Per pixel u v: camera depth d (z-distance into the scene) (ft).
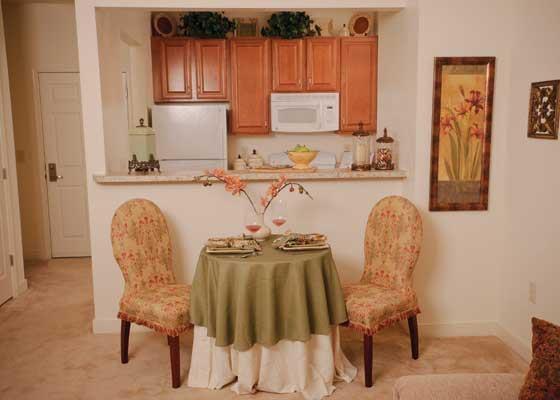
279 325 9.30
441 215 11.63
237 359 9.62
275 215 10.82
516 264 11.12
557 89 9.45
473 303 11.95
